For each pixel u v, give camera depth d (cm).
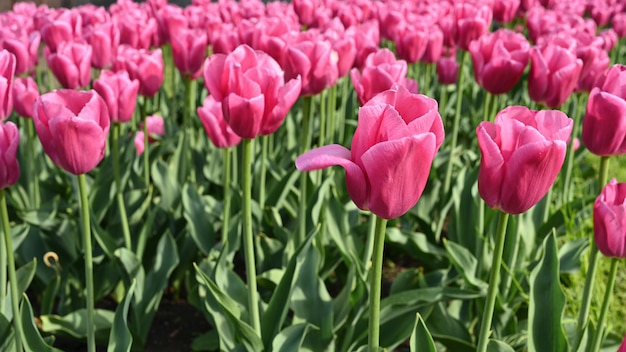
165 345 104
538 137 58
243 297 91
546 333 81
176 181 116
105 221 114
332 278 120
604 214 67
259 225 110
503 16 168
